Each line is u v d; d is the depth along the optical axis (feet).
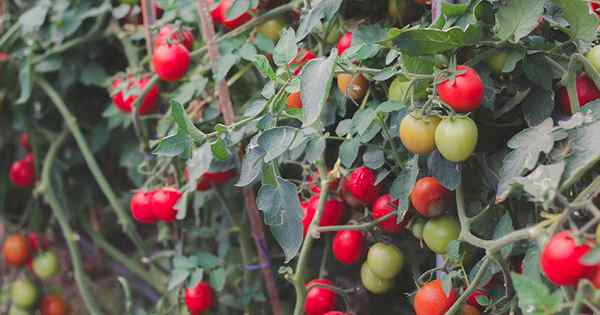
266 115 3.76
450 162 3.67
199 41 4.74
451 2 3.73
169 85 4.94
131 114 4.88
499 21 3.56
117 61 5.40
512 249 3.60
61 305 5.49
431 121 3.58
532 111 3.71
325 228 3.91
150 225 5.76
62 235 5.89
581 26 3.53
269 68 3.76
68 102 5.52
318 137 3.90
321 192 3.95
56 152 5.44
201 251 4.95
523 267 3.41
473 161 3.84
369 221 4.07
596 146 3.33
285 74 3.83
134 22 5.05
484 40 3.64
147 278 5.33
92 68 5.24
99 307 5.61
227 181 4.75
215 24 4.72
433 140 3.59
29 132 5.54
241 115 4.53
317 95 3.43
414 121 3.58
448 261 3.76
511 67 3.61
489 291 3.81
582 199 3.30
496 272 3.71
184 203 4.26
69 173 5.61
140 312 4.70
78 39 5.14
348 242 4.02
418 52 3.55
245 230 4.69
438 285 3.73
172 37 4.48
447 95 3.50
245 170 3.77
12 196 6.05
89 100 5.54
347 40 4.05
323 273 4.35
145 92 4.63
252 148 3.77
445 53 3.61
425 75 3.59
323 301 4.12
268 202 3.76
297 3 4.22
